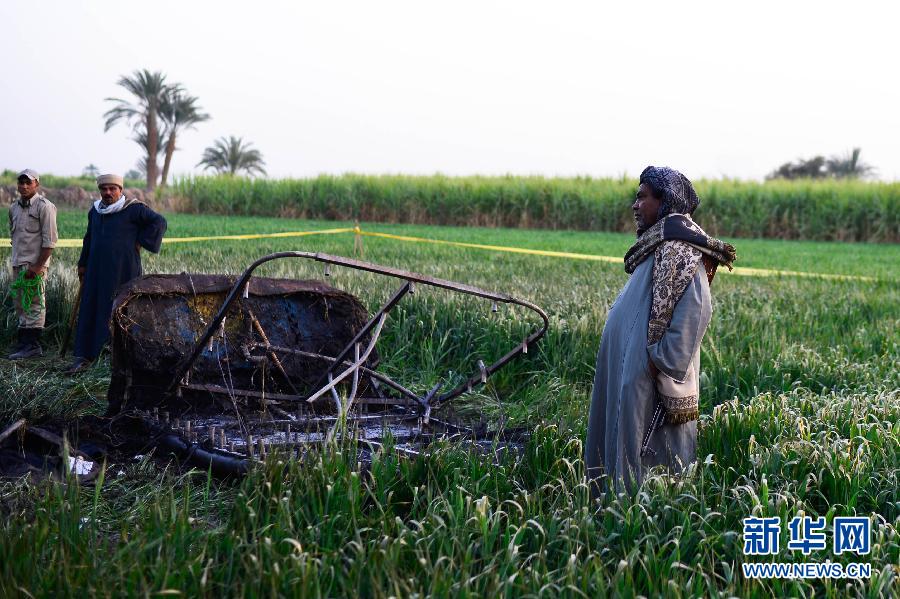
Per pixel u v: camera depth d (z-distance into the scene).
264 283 6.41
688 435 4.25
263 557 3.29
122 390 5.90
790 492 4.10
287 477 4.02
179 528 3.47
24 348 8.35
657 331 4.04
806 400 5.64
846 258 21.20
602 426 4.37
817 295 12.18
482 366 5.95
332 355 6.49
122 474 4.72
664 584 3.25
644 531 3.69
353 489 3.83
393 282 10.48
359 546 3.27
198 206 36.66
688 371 4.12
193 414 5.87
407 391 5.96
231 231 23.77
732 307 10.11
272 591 2.97
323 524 3.61
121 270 7.85
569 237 27.38
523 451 5.31
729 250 4.16
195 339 6.11
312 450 4.47
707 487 4.13
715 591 3.23
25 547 3.27
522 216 34.25
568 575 3.19
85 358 7.69
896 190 32.03
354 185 35.53
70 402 6.46
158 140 64.00
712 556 3.56
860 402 5.51
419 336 8.26
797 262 19.47
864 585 3.31
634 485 3.96
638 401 4.10
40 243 8.38
